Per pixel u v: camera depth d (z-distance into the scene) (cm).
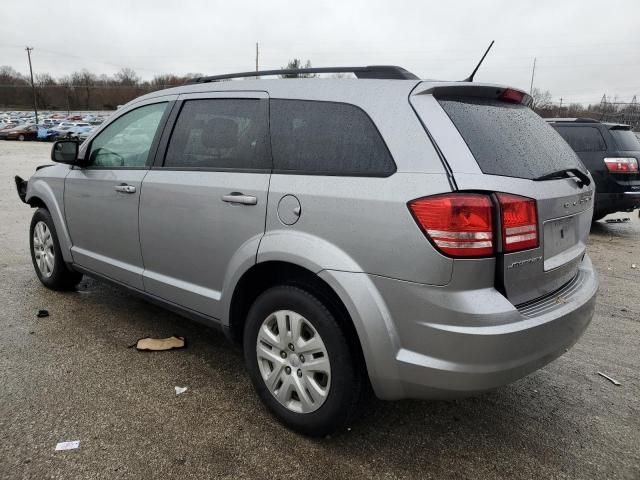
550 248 253
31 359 343
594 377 348
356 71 276
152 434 268
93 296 468
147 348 361
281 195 266
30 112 9306
